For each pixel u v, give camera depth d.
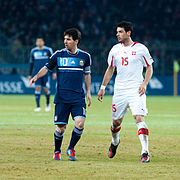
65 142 29.00
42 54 56.09
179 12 124.38
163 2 125.38
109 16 120.69
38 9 115.75
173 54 105.81
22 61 97.19
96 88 98.56
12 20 112.31
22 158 22.34
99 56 98.56
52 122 41.28
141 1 124.50
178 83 102.38
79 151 25.25
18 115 48.50
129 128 37.69
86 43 108.75
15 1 114.69
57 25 114.31
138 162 21.86
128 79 23.22
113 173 18.72
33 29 110.88
